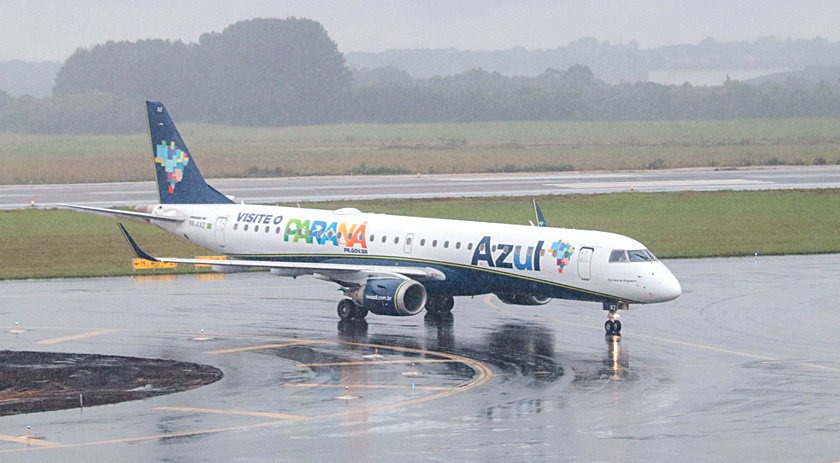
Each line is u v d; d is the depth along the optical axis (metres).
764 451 110.31
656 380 147.62
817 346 171.00
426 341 178.75
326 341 179.00
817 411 128.25
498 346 173.88
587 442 114.56
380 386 144.88
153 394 139.62
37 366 157.75
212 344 176.00
